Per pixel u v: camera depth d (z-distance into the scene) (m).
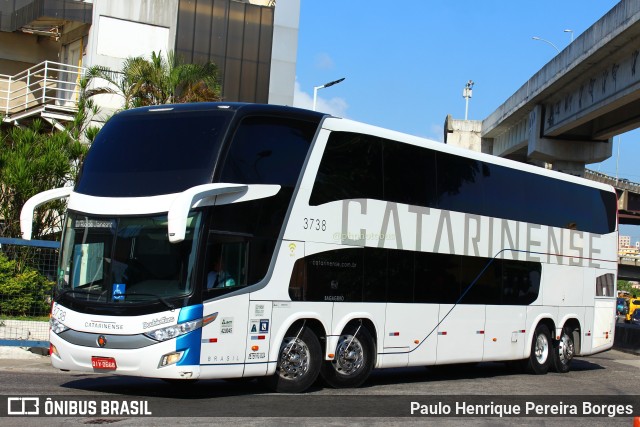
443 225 15.90
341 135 13.82
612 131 39.12
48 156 21.22
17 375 14.20
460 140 54.34
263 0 39.19
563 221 19.94
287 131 12.92
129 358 11.24
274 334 12.38
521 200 18.42
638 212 46.41
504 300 17.61
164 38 33.75
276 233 12.52
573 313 20.16
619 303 68.75
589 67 33.41
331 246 13.41
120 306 11.41
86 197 12.25
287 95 36.94
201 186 11.34
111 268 11.67
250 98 36.25
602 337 21.31
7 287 17.75
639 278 80.00
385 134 14.74
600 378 19.20
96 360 11.43
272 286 12.39
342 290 13.56
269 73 36.66
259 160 12.40
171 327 11.20
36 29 33.47
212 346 11.49
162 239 11.52
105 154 12.55
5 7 33.75
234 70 35.91
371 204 14.26
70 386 12.94
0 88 33.62
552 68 36.75
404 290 14.83
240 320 11.88
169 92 25.91
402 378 17.33
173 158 11.99
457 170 16.52
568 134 42.00
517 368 19.38
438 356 15.61
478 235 16.89
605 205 21.88
